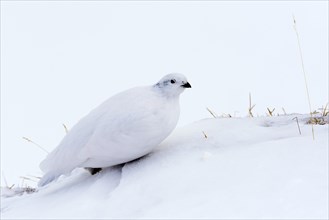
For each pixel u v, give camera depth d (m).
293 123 8.17
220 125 8.27
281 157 6.20
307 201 5.06
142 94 7.27
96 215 6.20
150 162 7.17
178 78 7.23
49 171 7.30
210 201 5.51
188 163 6.79
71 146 7.17
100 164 7.25
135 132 6.81
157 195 6.12
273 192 5.37
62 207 6.77
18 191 9.04
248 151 6.66
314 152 6.14
